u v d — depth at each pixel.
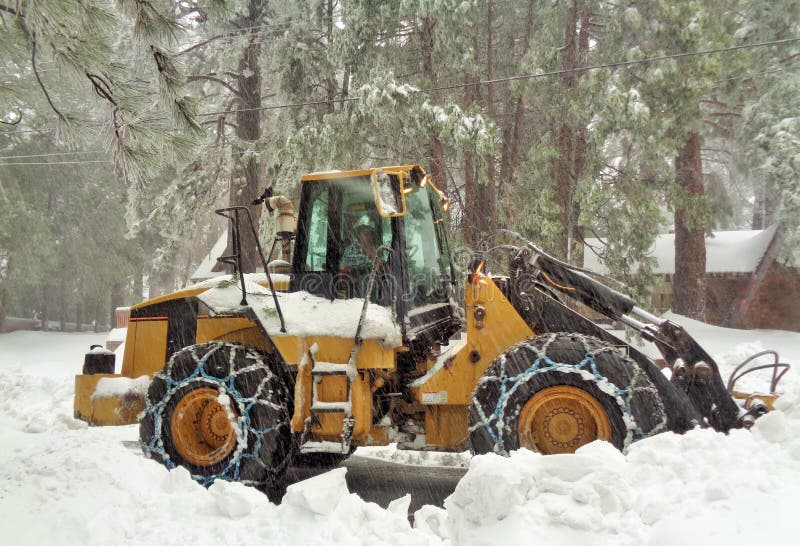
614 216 15.66
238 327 4.86
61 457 3.80
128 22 4.41
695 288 18.84
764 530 2.38
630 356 4.17
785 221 16.33
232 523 3.10
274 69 18.44
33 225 27.33
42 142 28.17
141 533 3.07
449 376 4.51
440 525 3.11
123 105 4.27
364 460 6.39
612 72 15.37
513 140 17.62
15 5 3.76
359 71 16.39
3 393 9.27
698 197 16.31
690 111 15.17
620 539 2.64
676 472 3.04
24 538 2.92
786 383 7.88
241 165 18.67
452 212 17.00
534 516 2.79
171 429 4.43
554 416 4.01
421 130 14.66
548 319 4.57
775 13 16.36
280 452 4.36
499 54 18.30
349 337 4.31
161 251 19.02
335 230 4.82
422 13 14.99
